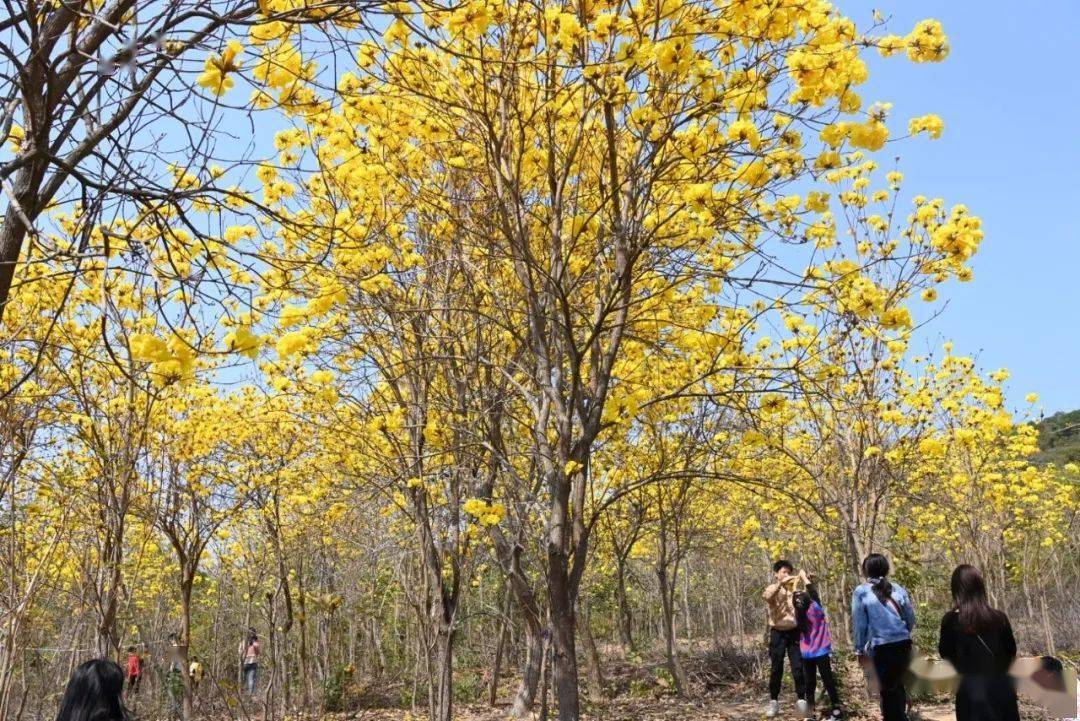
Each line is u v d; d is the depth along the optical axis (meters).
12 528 5.91
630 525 9.92
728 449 7.39
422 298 5.80
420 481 5.96
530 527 6.11
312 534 8.63
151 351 2.06
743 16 3.63
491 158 4.61
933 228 5.39
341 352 5.79
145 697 8.60
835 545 12.05
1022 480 11.32
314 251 4.46
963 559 11.16
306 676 7.92
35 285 5.30
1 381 5.33
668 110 3.99
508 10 4.07
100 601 6.10
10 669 5.89
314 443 7.36
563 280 4.41
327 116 4.39
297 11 2.41
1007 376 9.20
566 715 4.29
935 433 8.76
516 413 6.33
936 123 3.80
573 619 4.49
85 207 2.56
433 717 6.34
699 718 8.66
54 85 2.36
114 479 6.02
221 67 2.44
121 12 2.50
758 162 3.75
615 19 3.63
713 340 4.65
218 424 7.26
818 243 4.65
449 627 6.36
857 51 3.62
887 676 5.67
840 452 8.30
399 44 4.30
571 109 4.53
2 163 2.38
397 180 4.77
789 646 7.98
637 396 5.29
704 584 17.11
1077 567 15.24
